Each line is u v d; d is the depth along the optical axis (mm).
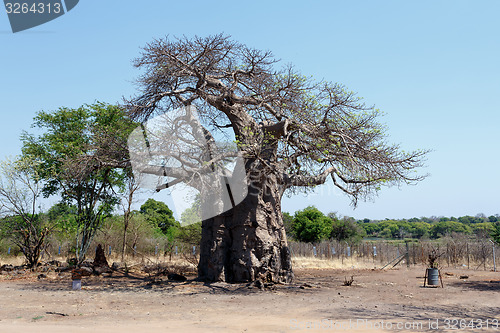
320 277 19250
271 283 15617
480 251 26797
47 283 17281
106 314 10094
